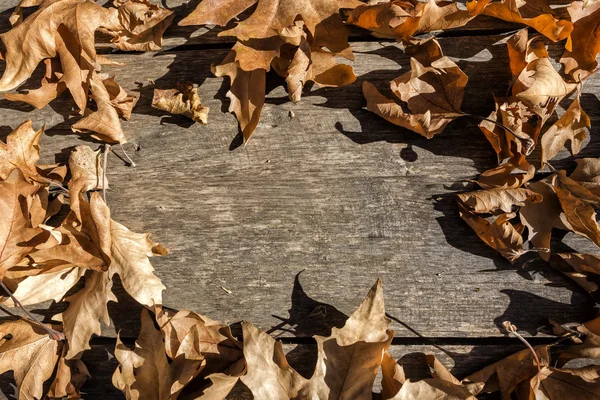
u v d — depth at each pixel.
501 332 0.53
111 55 0.55
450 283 0.53
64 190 0.54
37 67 0.55
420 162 0.53
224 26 0.54
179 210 0.54
